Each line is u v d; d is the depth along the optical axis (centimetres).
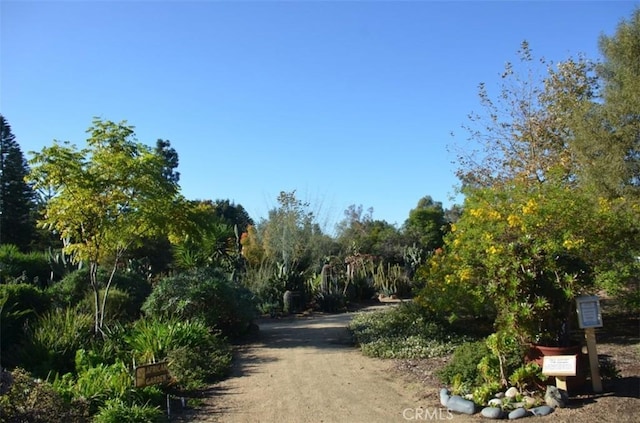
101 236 1168
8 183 3391
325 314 1998
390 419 618
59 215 1145
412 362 938
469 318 1160
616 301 1276
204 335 1023
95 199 1152
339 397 728
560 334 679
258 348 1183
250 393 774
